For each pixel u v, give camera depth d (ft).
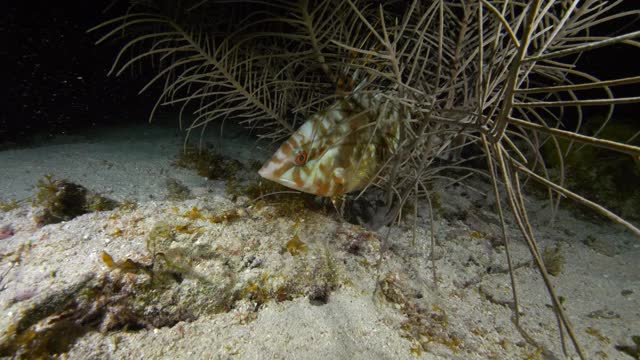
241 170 3.12
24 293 1.33
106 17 5.39
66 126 4.53
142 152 3.39
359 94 1.68
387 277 1.72
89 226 1.70
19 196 2.29
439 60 1.60
